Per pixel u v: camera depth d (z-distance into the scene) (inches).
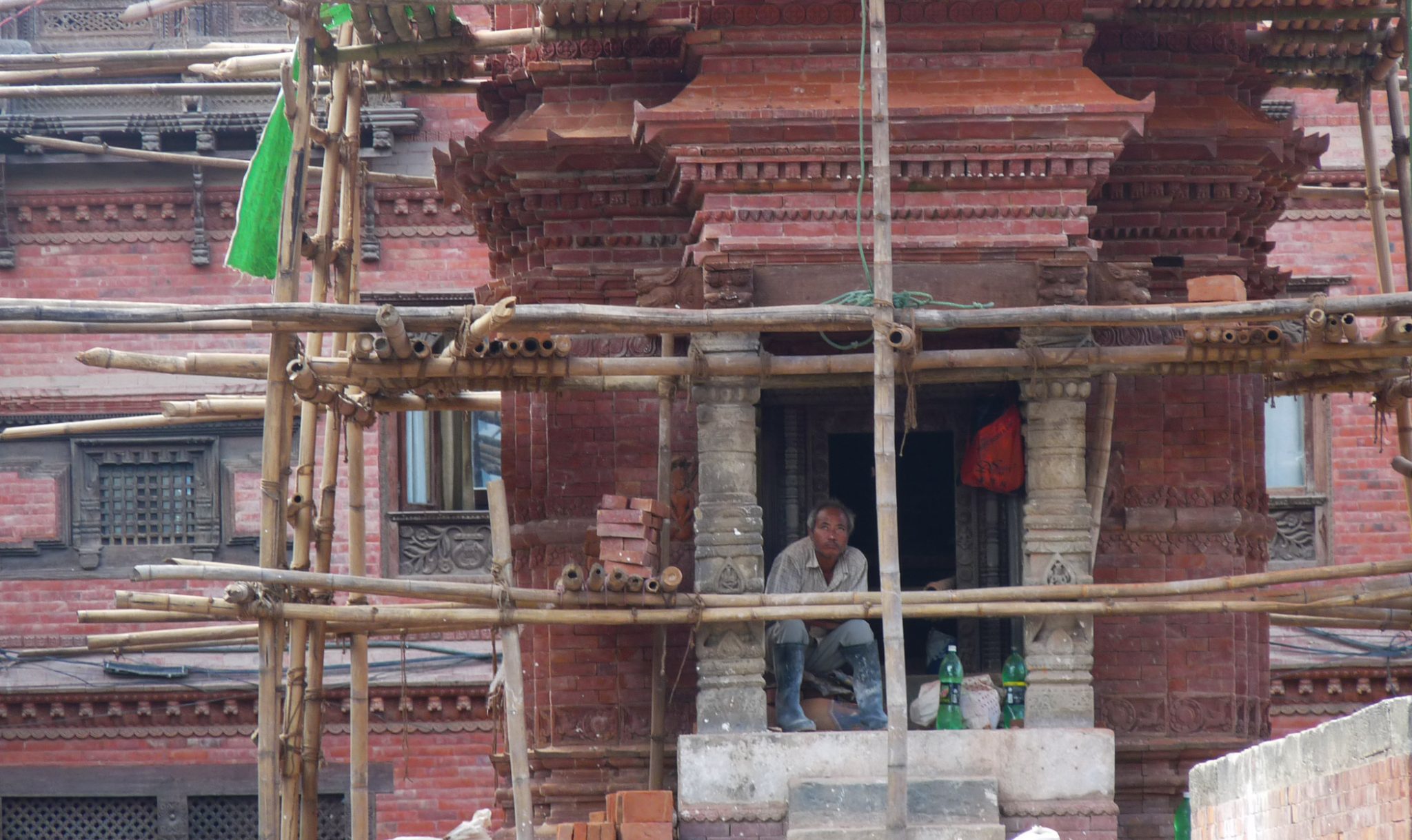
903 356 621.6
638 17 694.5
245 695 1069.1
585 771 733.3
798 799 628.4
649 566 645.3
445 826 1055.6
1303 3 711.7
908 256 647.1
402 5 648.4
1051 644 649.0
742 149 641.6
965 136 640.4
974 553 737.0
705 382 653.3
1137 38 733.3
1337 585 1051.3
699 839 632.4
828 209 644.1
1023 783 636.1
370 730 1063.0
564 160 729.0
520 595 631.8
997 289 647.8
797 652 668.1
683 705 729.6
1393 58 763.4
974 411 741.3
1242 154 728.3
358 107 740.0
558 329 603.8
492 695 780.0
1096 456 695.7
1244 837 494.9
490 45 700.0
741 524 651.5
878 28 601.0
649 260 741.9
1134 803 713.6
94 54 797.2
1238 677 730.8
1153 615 702.5
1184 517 729.0
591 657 737.6
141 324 593.6
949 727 662.5
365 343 624.7
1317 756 438.9
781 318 603.5
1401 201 770.8
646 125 641.6
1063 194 645.3
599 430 750.5
